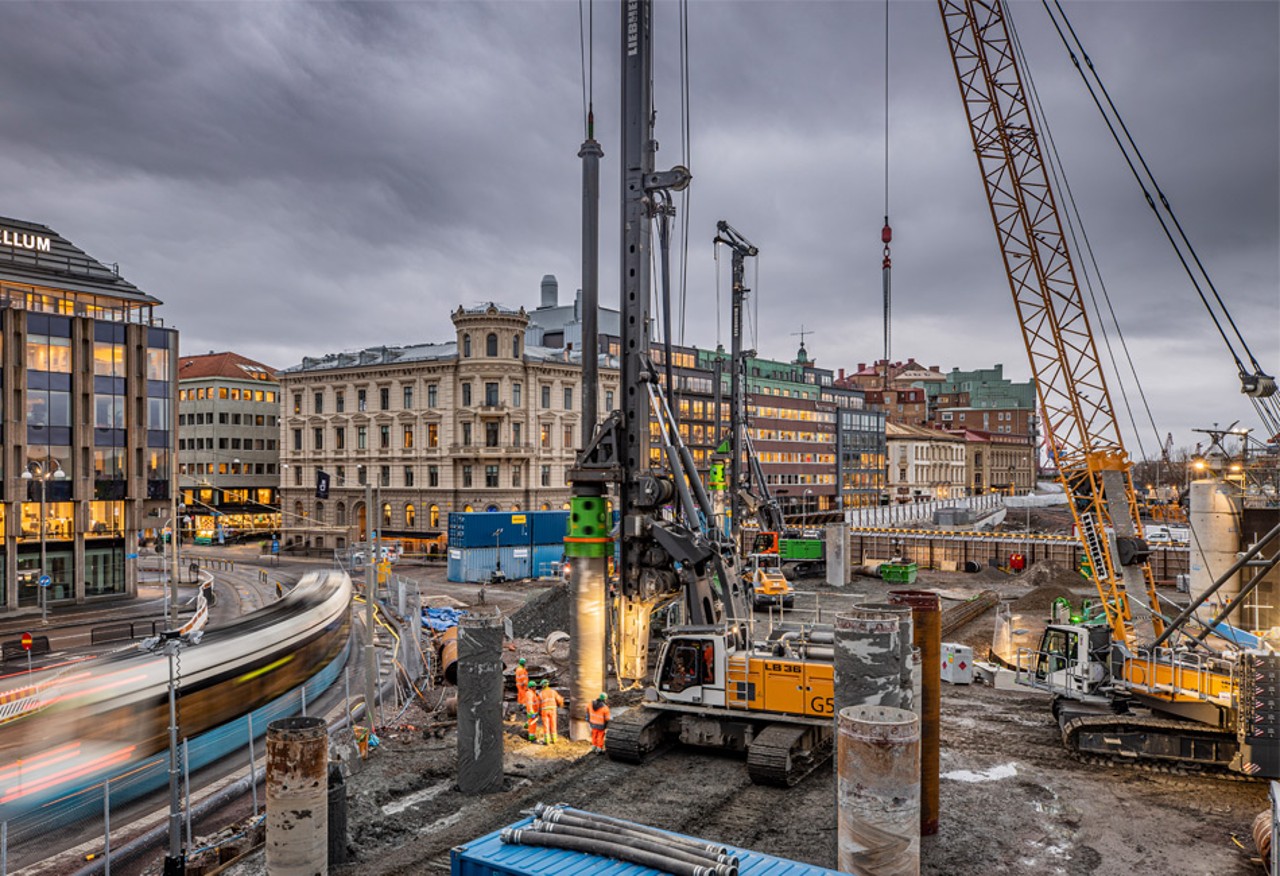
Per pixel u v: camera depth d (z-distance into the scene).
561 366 83.31
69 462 54.97
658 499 22.44
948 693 26.39
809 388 124.50
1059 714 21.62
